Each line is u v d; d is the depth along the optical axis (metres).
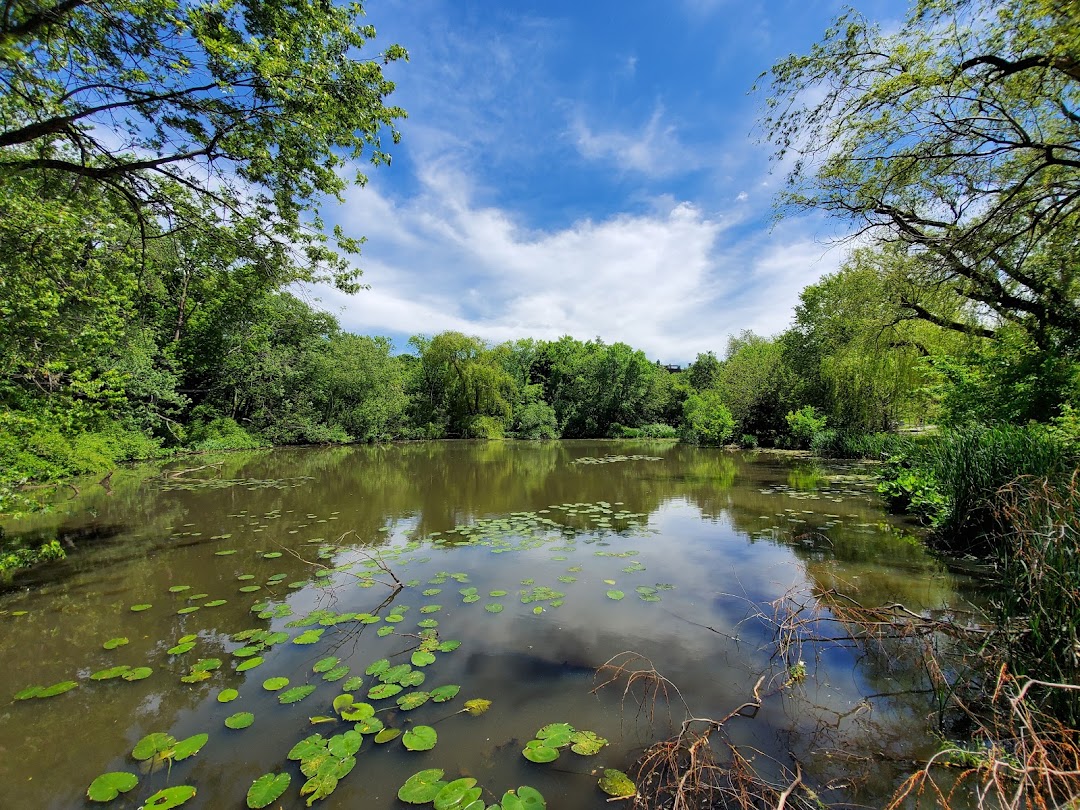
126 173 5.91
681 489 12.28
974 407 9.20
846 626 4.32
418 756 2.73
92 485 12.42
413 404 34.41
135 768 2.67
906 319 11.79
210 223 6.73
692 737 2.75
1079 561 2.92
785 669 3.68
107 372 6.75
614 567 6.13
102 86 5.29
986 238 7.20
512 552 6.82
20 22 4.62
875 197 7.96
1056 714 2.69
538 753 2.70
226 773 2.62
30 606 5.00
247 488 12.23
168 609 4.91
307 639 4.16
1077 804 1.86
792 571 5.90
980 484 6.43
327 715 3.14
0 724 3.08
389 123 6.85
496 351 36.66
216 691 3.44
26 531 8.01
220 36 5.21
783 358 25.34
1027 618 3.17
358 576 5.81
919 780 2.52
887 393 17.22
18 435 5.95
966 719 3.03
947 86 5.93
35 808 2.39
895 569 5.93
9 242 5.25
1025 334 8.69
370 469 16.50
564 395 44.31
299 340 27.20
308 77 5.65
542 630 4.38
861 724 3.02
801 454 21.61
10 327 5.38
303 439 27.03
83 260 6.45
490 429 35.12
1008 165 7.16
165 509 9.66
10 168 5.18
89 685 3.53
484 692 3.39
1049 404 7.95
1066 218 6.95
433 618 4.64
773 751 2.76
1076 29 4.44
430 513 9.45
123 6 4.76
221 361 21.53
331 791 2.44
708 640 4.18
